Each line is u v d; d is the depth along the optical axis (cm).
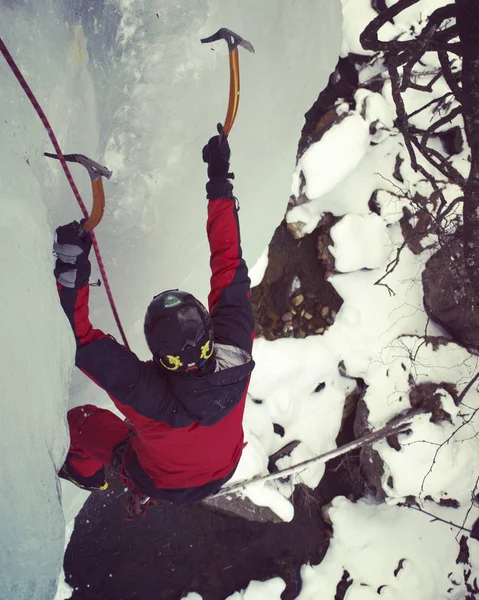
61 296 200
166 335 195
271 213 429
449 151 688
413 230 701
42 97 214
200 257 345
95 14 242
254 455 685
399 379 714
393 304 724
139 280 301
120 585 684
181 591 693
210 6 282
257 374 710
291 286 729
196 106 293
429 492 702
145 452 264
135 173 279
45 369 188
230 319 216
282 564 714
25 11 208
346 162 679
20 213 183
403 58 281
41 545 187
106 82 256
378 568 715
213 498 693
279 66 345
